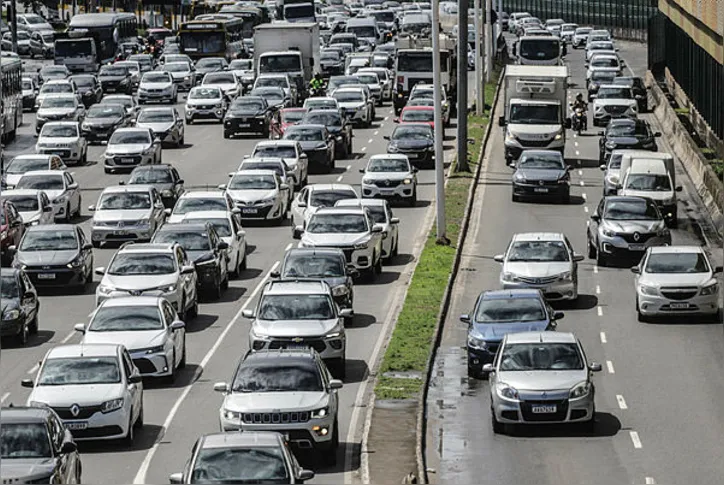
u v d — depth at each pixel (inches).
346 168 7632.9
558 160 6707.7
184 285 4360.2
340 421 3309.5
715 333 4220.0
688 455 3009.4
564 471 2903.5
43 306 4687.5
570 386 3174.2
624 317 4458.7
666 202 6023.6
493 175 7431.1
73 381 3088.1
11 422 2546.8
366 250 5002.5
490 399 3472.0
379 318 4471.0
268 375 2957.7
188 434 3176.7
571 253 4712.1
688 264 4443.9
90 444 3070.9
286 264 4416.8
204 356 3969.0
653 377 3722.9
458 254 5482.3
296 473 2349.9
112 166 7490.2
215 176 7288.4
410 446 3073.3
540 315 3794.3
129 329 3663.9
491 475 2881.4
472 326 3779.5
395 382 3622.0
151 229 5620.1
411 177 6501.0
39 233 4997.5
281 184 6269.7
